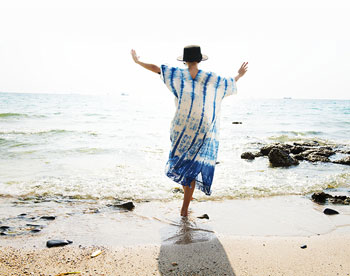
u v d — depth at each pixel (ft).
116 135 41.68
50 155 25.70
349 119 96.73
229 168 22.59
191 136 11.02
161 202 13.97
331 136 52.85
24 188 15.66
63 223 11.04
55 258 8.20
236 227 10.98
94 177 18.40
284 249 9.06
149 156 26.84
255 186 17.22
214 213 12.56
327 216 12.50
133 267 7.75
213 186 16.97
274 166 24.08
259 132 55.83
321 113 142.00
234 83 11.22
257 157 28.55
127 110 127.34
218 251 8.84
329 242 9.68
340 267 7.91
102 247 9.02
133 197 14.64
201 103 10.81
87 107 140.87
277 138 46.29
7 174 18.69
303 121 87.20
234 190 16.26
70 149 28.76
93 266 7.78
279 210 13.17
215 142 11.61
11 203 13.26
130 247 9.05
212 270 7.65
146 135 43.16
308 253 8.79
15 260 8.00
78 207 12.98
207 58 11.39
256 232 10.51
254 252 8.81
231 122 81.25
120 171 20.34
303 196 15.57
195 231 10.50
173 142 11.26
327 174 21.31
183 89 10.67
